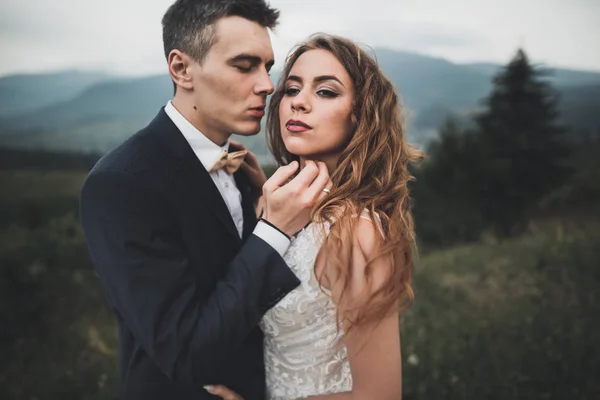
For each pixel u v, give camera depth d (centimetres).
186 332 137
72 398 352
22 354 406
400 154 166
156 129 159
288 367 159
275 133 186
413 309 471
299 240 154
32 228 767
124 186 145
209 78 156
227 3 153
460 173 1216
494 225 1173
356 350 144
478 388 318
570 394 306
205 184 157
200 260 154
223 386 151
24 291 497
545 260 607
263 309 141
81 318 471
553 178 1224
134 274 139
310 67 159
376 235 146
